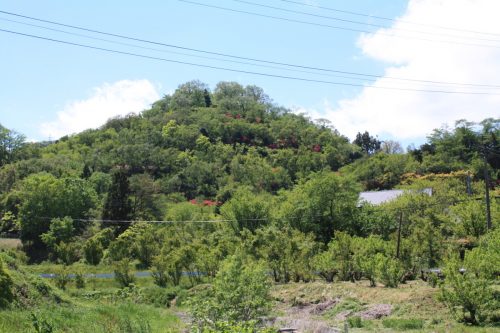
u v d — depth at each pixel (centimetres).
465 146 10031
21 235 6744
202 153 11819
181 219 6825
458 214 4756
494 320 2322
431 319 2472
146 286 4475
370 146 15500
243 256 4225
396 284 3356
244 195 6694
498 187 7356
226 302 2338
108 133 13238
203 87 18750
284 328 2455
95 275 4912
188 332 2044
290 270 4197
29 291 2247
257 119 15562
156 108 16688
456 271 2434
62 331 1700
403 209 5134
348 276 3956
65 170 9281
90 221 7000
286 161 12131
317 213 5925
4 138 10506
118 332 1847
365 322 2553
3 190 8169
